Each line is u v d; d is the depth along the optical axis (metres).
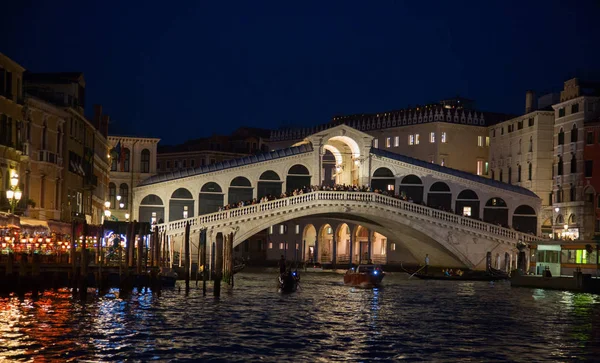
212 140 115.88
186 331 34.72
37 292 42.25
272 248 105.00
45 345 30.48
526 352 31.97
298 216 73.06
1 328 33.47
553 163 85.62
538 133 86.88
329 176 96.44
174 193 79.44
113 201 84.56
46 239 45.69
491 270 72.50
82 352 29.64
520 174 90.31
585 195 79.81
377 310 44.81
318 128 108.12
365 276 61.25
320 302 48.28
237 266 71.81
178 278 61.22
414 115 98.94
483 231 75.69
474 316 42.69
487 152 98.50
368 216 75.56
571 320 41.31
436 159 95.94
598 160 78.62
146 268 50.31
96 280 46.59
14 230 44.16
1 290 42.38
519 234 76.62
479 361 30.16
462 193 82.06
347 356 30.55
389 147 102.06
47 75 61.91
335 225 98.50
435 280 72.12
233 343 32.38
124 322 36.44
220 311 41.66
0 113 46.66
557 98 88.94
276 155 80.94
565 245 63.81
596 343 34.19
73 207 60.16
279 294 52.66
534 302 50.44
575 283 58.62
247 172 80.31
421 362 29.80
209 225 70.88
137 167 85.31
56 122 55.75
